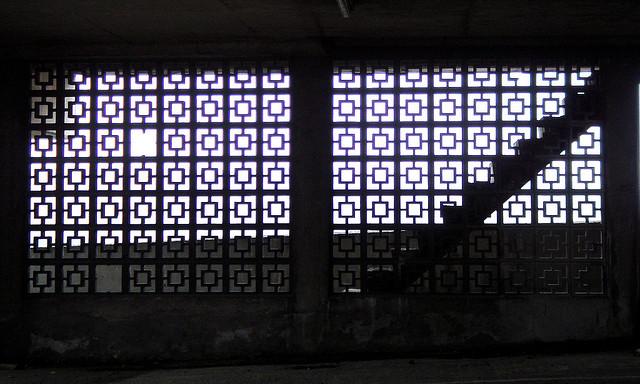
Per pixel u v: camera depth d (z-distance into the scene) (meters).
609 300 6.66
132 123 7.02
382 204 6.84
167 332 6.84
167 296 6.86
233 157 6.93
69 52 6.90
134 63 7.07
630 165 6.75
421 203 6.83
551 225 6.75
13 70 7.05
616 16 6.02
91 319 6.88
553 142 6.83
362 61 6.95
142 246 7.02
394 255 6.80
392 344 6.71
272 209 6.89
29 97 7.07
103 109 7.04
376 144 6.88
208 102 6.98
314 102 6.91
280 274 6.86
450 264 6.77
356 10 5.89
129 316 6.87
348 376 5.89
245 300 6.80
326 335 6.74
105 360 6.84
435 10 5.89
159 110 7.01
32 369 6.66
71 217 6.98
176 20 6.17
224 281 6.86
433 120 6.88
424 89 6.89
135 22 6.21
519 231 6.78
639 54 6.77
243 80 6.99
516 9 5.85
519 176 6.83
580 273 6.73
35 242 6.97
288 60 6.98
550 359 6.26
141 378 6.10
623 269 6.69
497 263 6.74
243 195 6.90
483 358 6.47
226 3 5.70
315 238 6.82
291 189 6.88
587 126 6.82
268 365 6.53
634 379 5.34
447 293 6.75
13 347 6.89
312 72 6.93
